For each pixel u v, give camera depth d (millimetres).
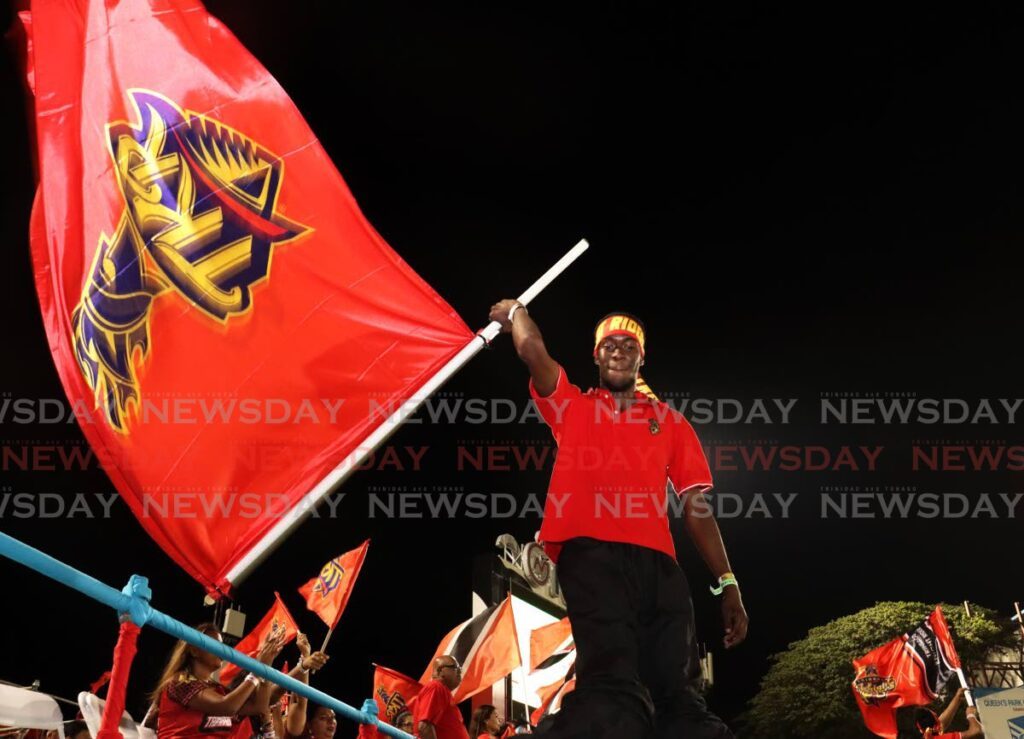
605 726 3744
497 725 12906
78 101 5363
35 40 5352
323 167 5941
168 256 5383
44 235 5160
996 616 35219
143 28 5633
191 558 5125
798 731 35375
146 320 5254
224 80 5809
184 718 6137
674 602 4176
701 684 4230
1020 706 18656
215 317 5434
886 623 35656
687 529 4816
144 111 5516
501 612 13633
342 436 5555
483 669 13305
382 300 5840
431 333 5844
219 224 5578
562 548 4242
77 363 5051
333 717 9086
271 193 5781
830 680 35500
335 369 5648
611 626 3986
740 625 4664
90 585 3480
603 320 4902
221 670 7371
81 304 5117
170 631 4012
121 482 5066
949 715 18609
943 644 18969
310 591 9172
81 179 5270
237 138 5758
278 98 5938
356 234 5914
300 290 5715
